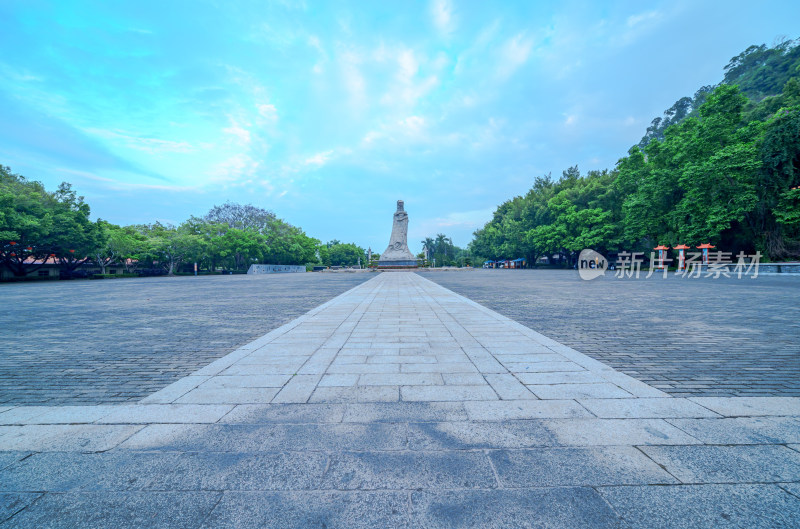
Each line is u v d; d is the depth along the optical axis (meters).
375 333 6.73
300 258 77.06
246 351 5.43
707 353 5.44
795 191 26.30
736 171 28.25
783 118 28.14
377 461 2.48
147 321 9.03
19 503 2.11
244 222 73.31
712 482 2.22
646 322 8.09
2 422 3.15
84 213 37.03
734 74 81.12
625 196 46.00
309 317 8.68
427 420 3.08
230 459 2.53
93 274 44.19
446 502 2.08
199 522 1.94
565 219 52.19
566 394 3.66
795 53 61.94
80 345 6.39
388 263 53.28
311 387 3.90
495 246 71.50
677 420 3.07
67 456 2.58
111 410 3.39
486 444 2.69
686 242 34.06
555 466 2.40
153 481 2.29
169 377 4.59
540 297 13.61
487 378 4.16
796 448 2.60
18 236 29.69
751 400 3.52
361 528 1.89
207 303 13.04
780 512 1.97
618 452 2.57
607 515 1.97
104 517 1.99
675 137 35.97
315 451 2.61
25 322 9.05
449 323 7.78
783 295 13.38
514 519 1.95
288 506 2.06
